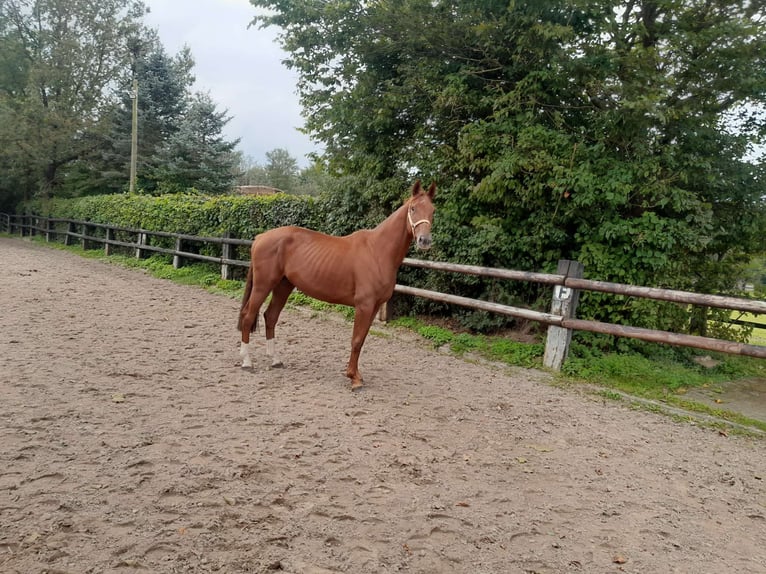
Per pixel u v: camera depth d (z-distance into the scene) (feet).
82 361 16.76
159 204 46.21
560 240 22.44
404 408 14.83
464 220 25.20
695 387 18.95
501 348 21.48
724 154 22.82
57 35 82.33
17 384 13.94
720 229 22.72
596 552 8.52
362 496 9.57
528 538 8.74
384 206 28.78
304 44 28.55
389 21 25.73
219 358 18.72
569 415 15.40
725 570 8.34
